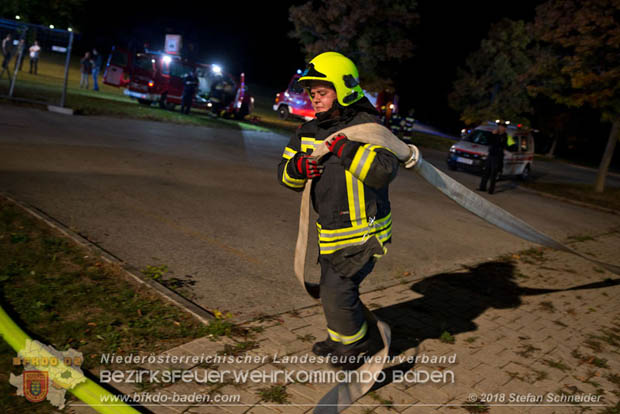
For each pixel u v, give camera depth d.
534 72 28.52
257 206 7.96
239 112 22.00
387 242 3.17
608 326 5.03
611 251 8.83
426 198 11.16
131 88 20.50
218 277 4.89
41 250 4.77
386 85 25.20
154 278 4.57
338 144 2.72
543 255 7.72
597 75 15.83
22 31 15.64
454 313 4.86
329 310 3.08
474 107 31.41
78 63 36.69
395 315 4.63
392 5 24.33
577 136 38.84
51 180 7.34
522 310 5.18
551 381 3.76
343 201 2.92
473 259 6.96
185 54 29.08
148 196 7.41
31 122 11.96
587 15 15.16
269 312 4.27
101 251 4.92
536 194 15.29
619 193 18.05
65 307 3.84
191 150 12.23
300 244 3.11
